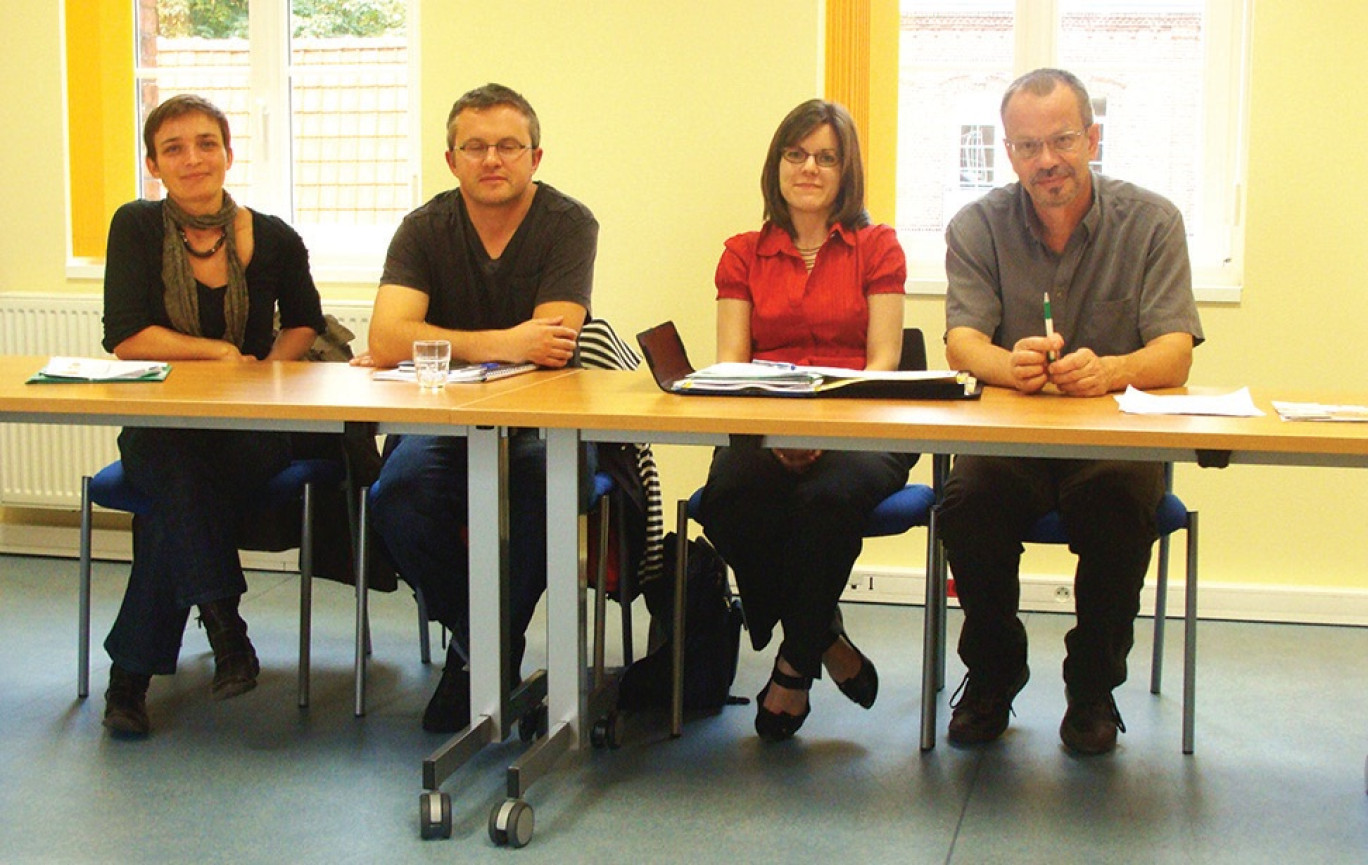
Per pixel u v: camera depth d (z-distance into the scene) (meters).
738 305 2.94
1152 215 2.72
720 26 3.71
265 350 3.19
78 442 4.16
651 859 2.11
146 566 2.62
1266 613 3.62
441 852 2.13
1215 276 3.65
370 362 2.94
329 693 2.96
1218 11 3.62
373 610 3.72
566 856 2.12
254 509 2.82
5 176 4.16
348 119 4.17
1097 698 2.57
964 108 3.74
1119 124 3.71
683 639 2.67
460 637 2.64
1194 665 2.60
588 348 2.94
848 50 3.67
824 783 2.43
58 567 4.13
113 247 3.06
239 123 4.18
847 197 2.88
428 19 3.82
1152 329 2.66
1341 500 3.59
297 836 2.19
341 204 4.20
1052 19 3.66
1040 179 2.62
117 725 2.64
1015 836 2.21
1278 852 2.16
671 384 2.43
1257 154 3.51
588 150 3.80
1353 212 3.50
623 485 2.72
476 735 2.34
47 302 4.09
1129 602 2.49
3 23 4.12
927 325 3.71
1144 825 2.26
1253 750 2.63
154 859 2.10
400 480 2.59
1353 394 2.50
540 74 3.80
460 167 2.87
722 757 2.56
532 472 2.60
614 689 2.66
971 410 2.20
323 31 4.15
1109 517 2.46
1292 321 3.55
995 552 2.52
